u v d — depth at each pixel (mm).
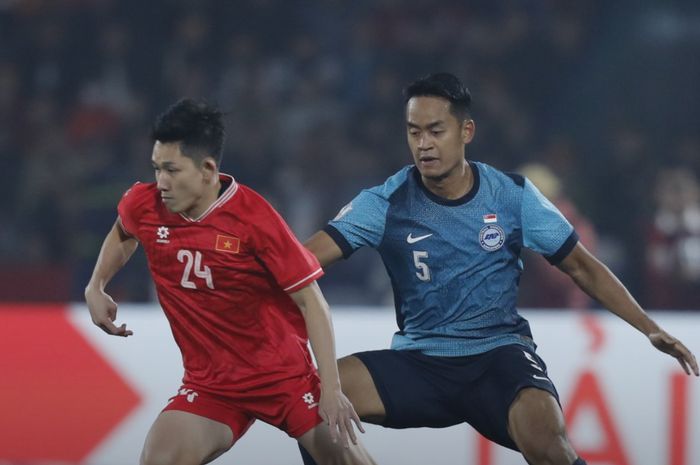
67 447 19297
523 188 13664
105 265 13508
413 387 13797
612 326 19344
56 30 36812
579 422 19141
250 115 34656
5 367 19422
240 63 36281
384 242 13758
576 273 13828
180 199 12281
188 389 13117
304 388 13094
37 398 19375
